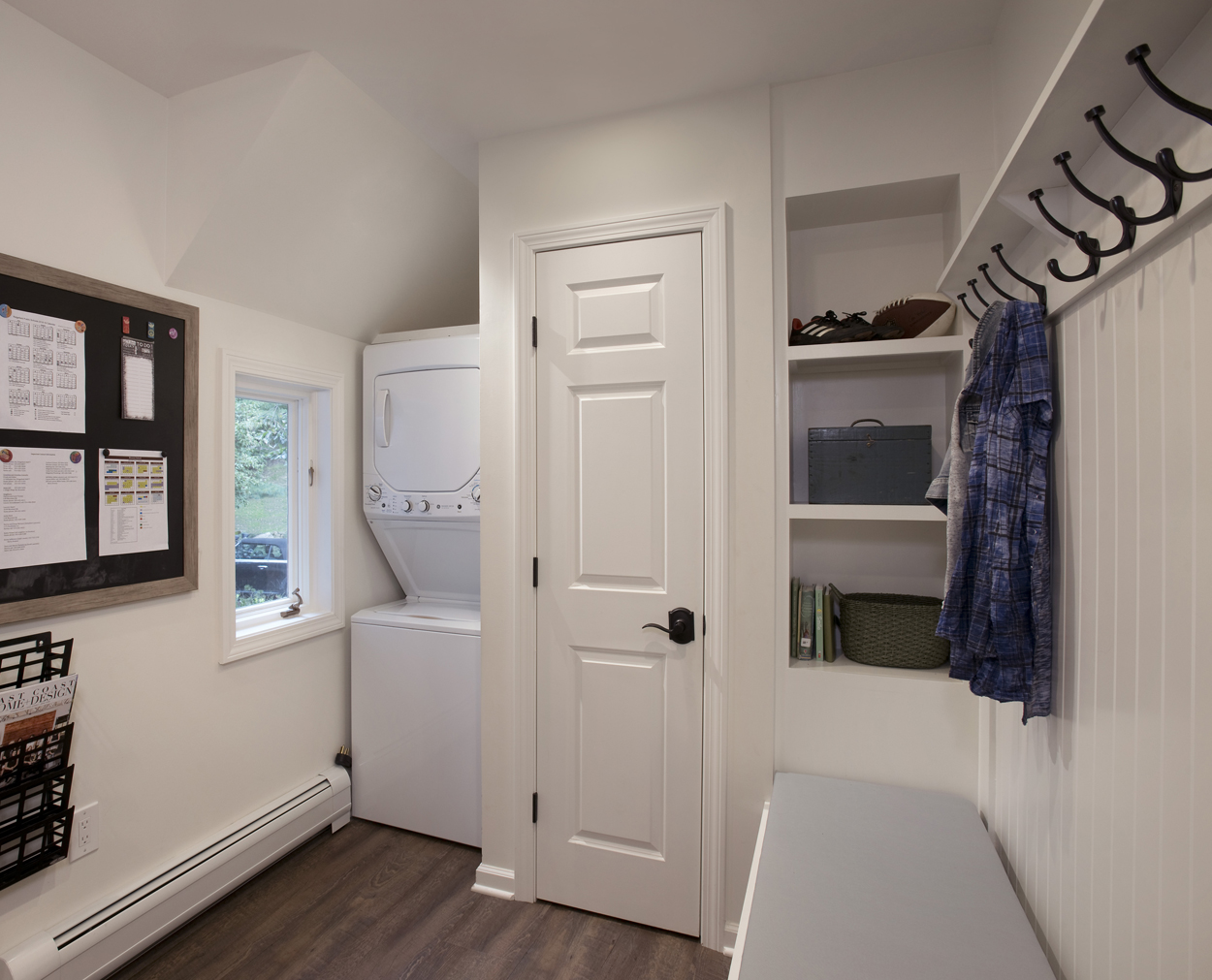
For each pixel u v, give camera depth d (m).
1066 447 1.03
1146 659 0.79
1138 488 0.81
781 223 1.68
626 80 1.66
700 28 1.46
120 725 1.62
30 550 1.42
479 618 2.25
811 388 1.96
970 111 1.54
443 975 1.57
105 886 1.57
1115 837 0.87
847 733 1.63
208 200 1.69
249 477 2.17
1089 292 0.93
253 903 1.84
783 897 1.14
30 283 1.42
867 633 1.68
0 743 1.34
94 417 1.55
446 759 2.15
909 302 1.64
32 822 1.39
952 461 1.19
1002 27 1.44
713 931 1.68
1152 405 0.77
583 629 1.82
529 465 1.86
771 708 1.67
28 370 1.42
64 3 1.37
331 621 2.32
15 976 1.34
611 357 1.79
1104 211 0.85
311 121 1.69
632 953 1.66
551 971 1.59
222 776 1.91
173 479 1.74
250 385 2.12
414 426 2.30
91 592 1.54
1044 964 0.97
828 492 1.71
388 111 1.80
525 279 1.87
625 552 1.78
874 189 1.64
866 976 0.94
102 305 1.57
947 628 1.16
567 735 1.84
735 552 1.69
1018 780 1.28
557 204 1.86
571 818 1.84
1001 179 0.93
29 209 1.43
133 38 1.49
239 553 2.12
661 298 1.75
